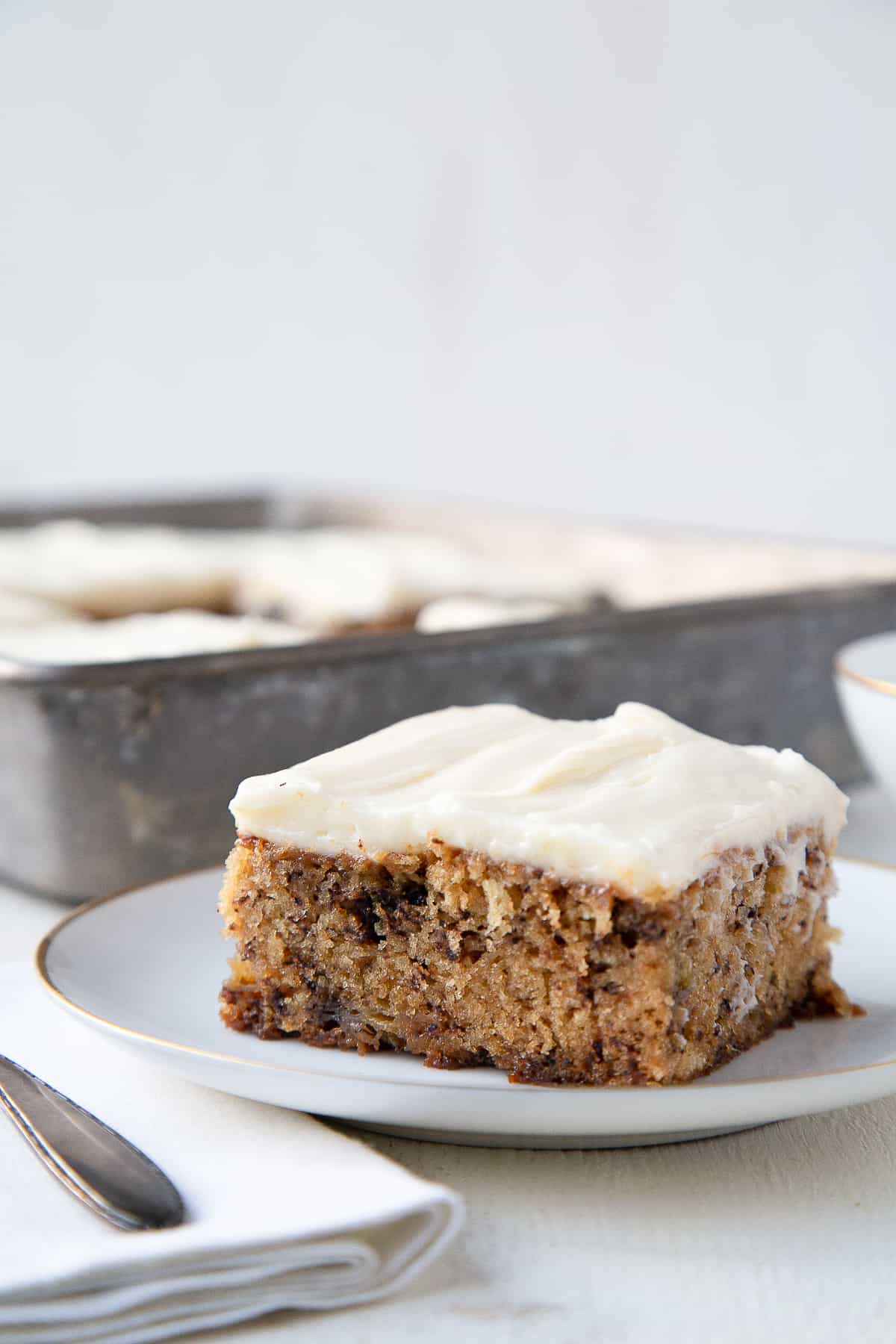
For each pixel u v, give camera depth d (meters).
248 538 0.94
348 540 0.90
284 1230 0.37
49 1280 0.36
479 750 0.46
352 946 0.44
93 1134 0.40
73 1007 0.43
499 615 0.67
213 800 0.53
